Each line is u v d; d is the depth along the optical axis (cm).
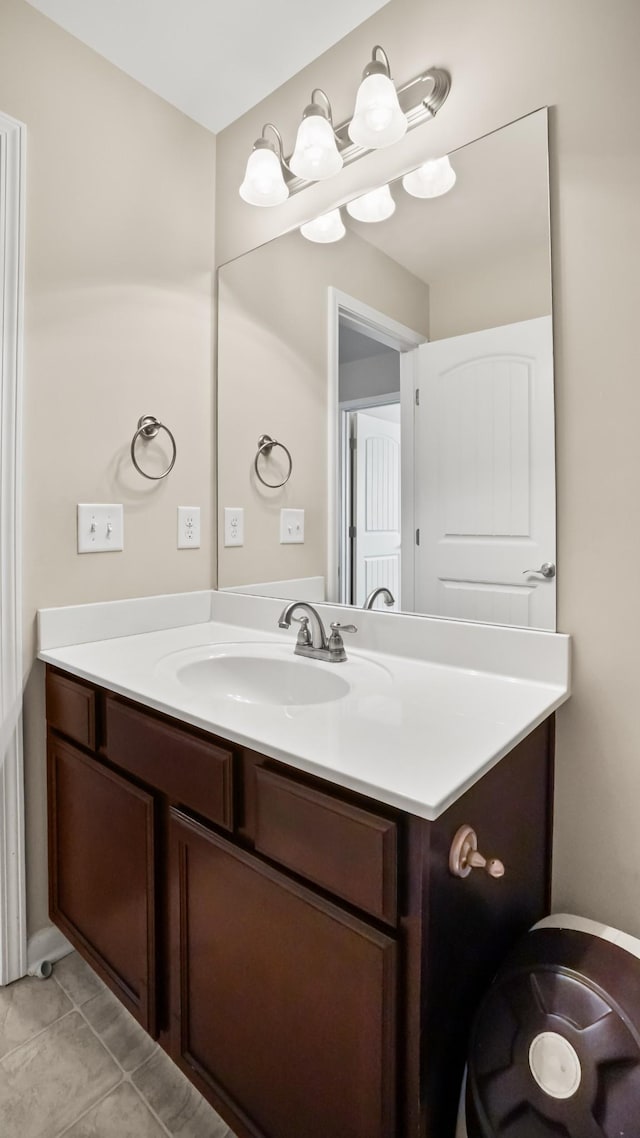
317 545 150
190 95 156
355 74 135
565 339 106
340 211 141
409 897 69
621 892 104
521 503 113
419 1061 70
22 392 130
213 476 175
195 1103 108
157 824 104
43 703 138
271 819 83
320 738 83
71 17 131
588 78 101
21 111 128
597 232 101
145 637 152
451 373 123
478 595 120
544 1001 83
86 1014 127
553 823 110
